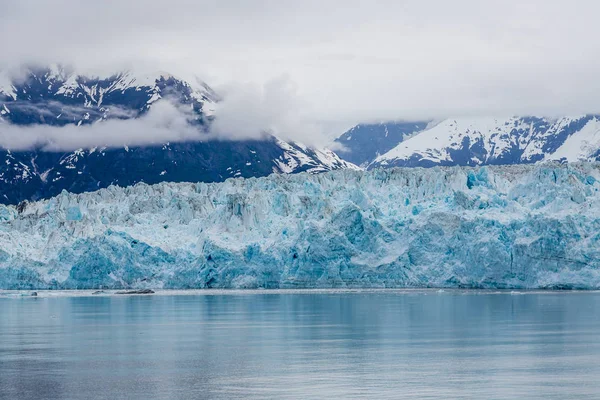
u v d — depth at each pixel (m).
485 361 109.19
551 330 144.25
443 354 115.81
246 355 116.38
